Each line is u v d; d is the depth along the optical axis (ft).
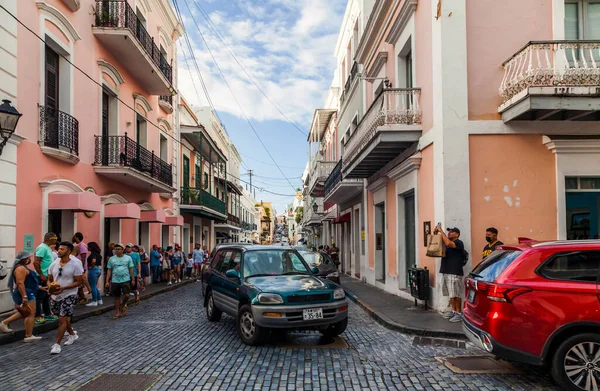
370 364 20.31
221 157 106.01
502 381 17.72
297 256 29.86
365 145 42.65
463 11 32.14
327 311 23.85
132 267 35.86
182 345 24.31
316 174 87.81
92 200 39.60
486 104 31.94
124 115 55.26
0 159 31.42
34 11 35.99
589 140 30.78
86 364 20.53
